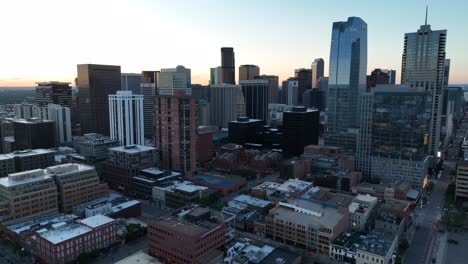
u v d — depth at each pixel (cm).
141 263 19650
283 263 19575
